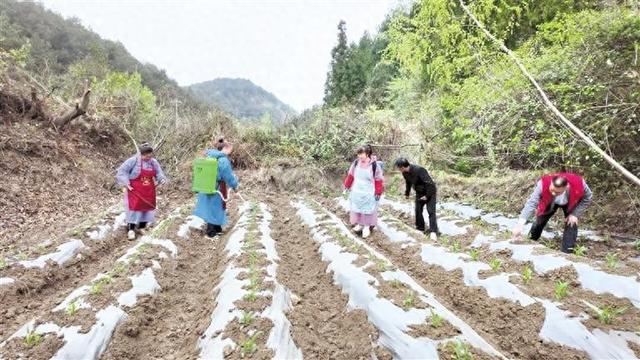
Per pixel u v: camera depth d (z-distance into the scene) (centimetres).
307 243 839
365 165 832
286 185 1499
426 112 1541
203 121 1677
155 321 534
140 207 854
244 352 422
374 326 478
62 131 1360
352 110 1700
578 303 482
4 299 555
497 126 884
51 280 638
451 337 431
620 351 414
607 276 518
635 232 782
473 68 1038
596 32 747
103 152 1469
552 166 995
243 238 794
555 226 875
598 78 758
